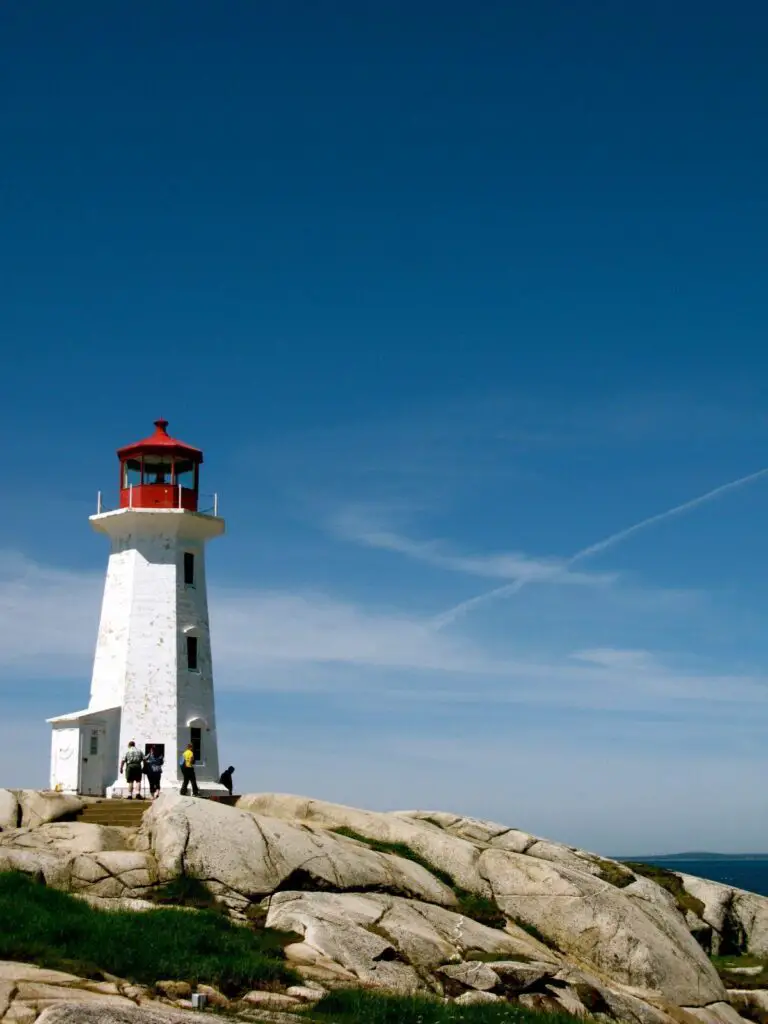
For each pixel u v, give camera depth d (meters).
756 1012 34.25
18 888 25.81
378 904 30.30
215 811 32.56
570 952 33.06
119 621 46.81
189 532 48.34
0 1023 17.50
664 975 32.56
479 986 26.61
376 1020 21.58
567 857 38.41
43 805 36.81
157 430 50.31
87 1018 17.02
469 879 35.00
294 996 22.66
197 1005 20.84
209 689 47.62
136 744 45.19
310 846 32.22
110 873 29.72
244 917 28.95
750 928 42.91
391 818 37.94
